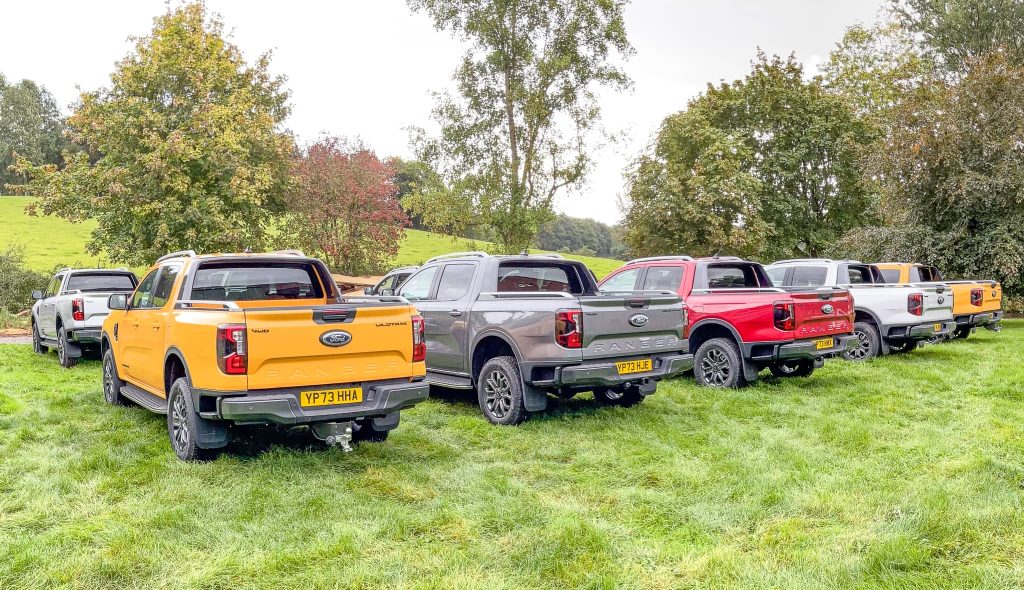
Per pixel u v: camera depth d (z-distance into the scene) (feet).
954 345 44.19
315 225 92.12
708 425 22.43
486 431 21.85
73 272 38.50
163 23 63.87
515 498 15.30
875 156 65.57
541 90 74.74
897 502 14.75
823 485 16.05
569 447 19.85
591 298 21.68
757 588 10.95
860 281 41.27
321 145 93.56
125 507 14.76
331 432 16.84
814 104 85.10
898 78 99.35
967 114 61.67
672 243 75.41
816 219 86.79
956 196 60.80
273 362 16.26
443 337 25.38
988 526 13.15
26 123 268.21
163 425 22.09
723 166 72.95
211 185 61.00
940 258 61.21
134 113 57.72
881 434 21.08
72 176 60.03
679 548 12.55
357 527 13.52
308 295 21.59
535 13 76.18
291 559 12.07
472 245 157.28
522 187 76.28
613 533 13.26
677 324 23.84
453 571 11.60
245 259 20.26
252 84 71.87
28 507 14.66
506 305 22.91
